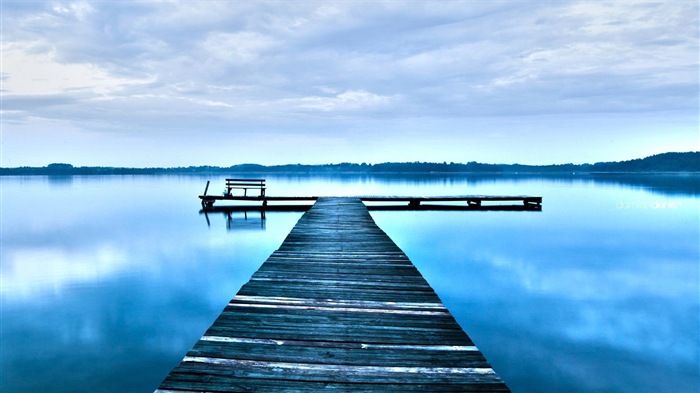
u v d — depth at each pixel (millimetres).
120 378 4875
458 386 2736
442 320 3875
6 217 23031
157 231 16812
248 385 2699
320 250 7047
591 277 9570
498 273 9898
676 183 68062
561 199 34250
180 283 9148
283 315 3928
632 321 6656
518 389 4586
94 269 10523
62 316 7074
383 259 6359
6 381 4789
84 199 37844
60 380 4812
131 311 7320
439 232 15922
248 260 11414
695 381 4730
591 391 4559
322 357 3100
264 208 20500
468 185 60719
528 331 6215
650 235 15734
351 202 17375
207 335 3438
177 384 2688
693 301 7664
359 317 3920
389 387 2717
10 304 7676
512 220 19266
